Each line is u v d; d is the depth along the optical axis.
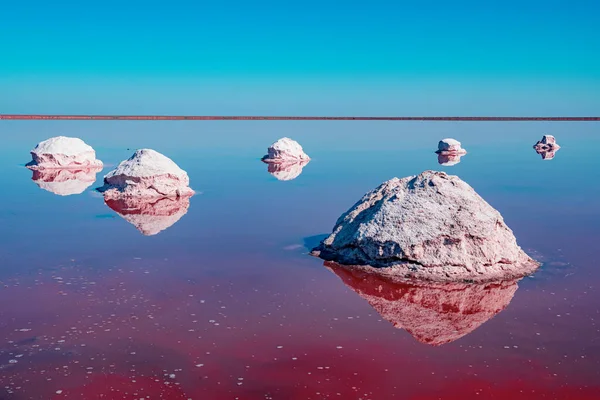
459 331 6.99
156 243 10.87
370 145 34.75
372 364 6.10
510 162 25.38
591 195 16.34
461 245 9.08
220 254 10.16
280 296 8.10
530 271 9.22
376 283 8.71
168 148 31.72
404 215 9.45
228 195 16.41
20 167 22.05
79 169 21.67
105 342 6.54
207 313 7.44
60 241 10.91
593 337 6.79
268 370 5.94
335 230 10.41
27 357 6.13
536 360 6.21
